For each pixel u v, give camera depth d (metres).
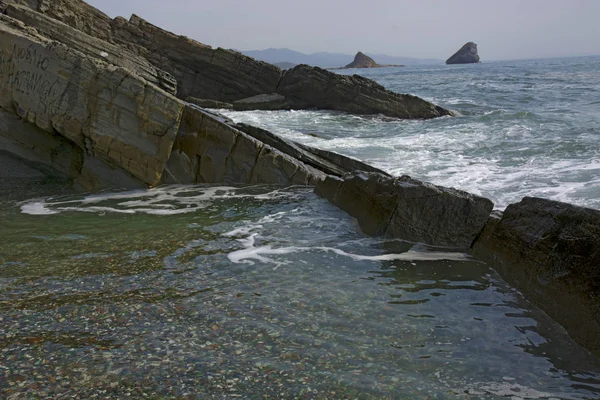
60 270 6.09
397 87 51.62
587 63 103.31
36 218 8.49
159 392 3.72
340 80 32.78
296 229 8.06
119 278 5.87
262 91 35.09
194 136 11.33
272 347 4.39
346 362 4.19
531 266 5.64
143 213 8.92
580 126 18.25
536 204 6.06
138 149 10.48
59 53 10.43
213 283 5.78
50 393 3.69
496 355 4.38
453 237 7.19
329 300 5.39
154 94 10.23
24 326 4.65
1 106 11.04
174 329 4.66
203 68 34.44
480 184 11.08
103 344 4.36
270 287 5.70
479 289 5.76
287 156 11.55
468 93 40.03
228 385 3.83
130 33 32.47
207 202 9.79
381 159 14.62
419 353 4.37
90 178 10.87
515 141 16.09
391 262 6.63
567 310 4.92
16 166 11.29
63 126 10.51
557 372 4.14
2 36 10.95
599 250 4.79
